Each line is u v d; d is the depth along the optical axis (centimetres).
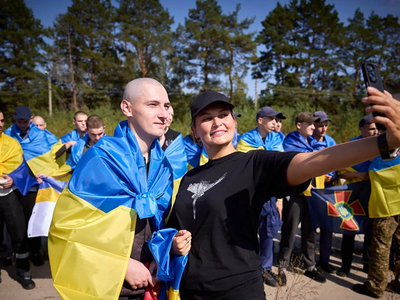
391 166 348
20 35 4181
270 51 4684
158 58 4069
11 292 379
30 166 445
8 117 4081
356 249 514
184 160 281
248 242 171
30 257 466
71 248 180
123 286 198
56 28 4244
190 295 177
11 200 386
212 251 170
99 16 4350
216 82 4250
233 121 190
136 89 198
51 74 4112
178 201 190
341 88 4384
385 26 4378
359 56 4300
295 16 4534
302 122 449
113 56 4319
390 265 432
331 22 4372
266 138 445
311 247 405
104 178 187
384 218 350
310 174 145
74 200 187
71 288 178
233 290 164
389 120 112
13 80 4244
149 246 188
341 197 399
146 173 210
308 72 4456
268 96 4484
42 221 396
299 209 402
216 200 171
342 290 376
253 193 170
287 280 400
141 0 4038
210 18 4091
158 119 198
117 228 185
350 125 2306
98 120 405
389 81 4184
